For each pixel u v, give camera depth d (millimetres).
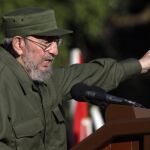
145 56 9422
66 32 8305
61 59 17625
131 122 6809
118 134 6809
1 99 7930
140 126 6812
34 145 8125
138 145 7047
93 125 15312
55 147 8477
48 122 8383
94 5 19797
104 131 6805
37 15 8312
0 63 8172
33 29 8289
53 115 8484
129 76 9297
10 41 8406
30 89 8242
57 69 9039
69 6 19703
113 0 20172
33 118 8148
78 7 19656
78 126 14578
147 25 31969
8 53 8312
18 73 8219
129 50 31656
